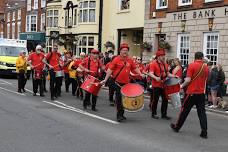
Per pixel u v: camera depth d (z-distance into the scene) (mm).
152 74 12477
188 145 9070
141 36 32375
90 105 15023
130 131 10336
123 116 12086
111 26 33656
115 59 11773
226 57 21094
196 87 10109
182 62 24234
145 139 9453
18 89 18969
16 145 8406
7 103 14719
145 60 27625
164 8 25984
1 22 63562
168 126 11344
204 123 10039
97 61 14625
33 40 47156
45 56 16641
